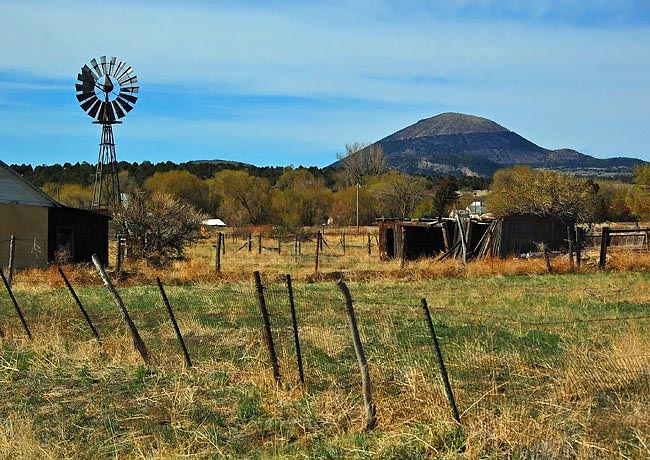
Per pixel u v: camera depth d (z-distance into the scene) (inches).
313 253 1758.1
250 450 320.8
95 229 1398.9
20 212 1267.2
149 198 1419.8
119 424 360.5
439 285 936.9
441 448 304.8
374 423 338.0
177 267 1220.5
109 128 1728.6
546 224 1476.4
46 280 982.4
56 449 321.7
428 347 493.7
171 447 324.2
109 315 681.0
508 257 1320.1
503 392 372.8
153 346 516.7
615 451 288.5
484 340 515.5
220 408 374.3
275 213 3412.9
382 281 987.9
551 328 561.9
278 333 538.6
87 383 430.9
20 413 377.1
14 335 549.3
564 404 344.8
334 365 442.3
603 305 717.9
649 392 349.4
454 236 1470.2
